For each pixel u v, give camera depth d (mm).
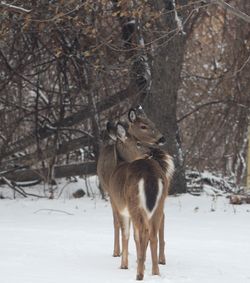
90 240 18719
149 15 25469
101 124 33156
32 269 15000
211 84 41844
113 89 31688
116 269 15219
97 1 26438
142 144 17547
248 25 35750
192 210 25172
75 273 14711
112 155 17375
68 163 34281
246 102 35750
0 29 27344
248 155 31719
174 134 29188
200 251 17344
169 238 19328
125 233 15383
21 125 34531
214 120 40000
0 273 14547
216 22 42281
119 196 15312
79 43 29891
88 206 26484
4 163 32750
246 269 15312
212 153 40062
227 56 38719
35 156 32406
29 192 31969
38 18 26719
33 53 31094
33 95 36031
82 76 31016
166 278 14289
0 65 31344
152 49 28797
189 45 41844
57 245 17859
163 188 14656
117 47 28641
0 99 32188
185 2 28500
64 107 32719
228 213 24484
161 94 28797
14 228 20938
